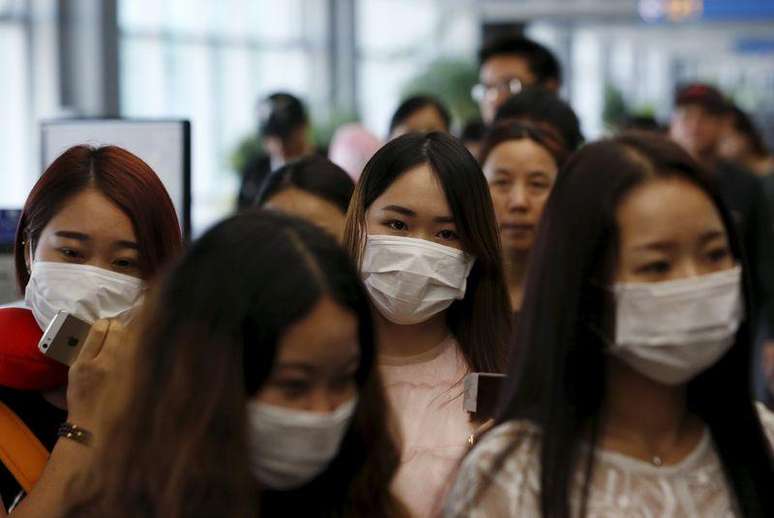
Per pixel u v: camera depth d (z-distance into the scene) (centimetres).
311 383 396
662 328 389
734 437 422
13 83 2700
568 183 410
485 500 403
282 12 3816
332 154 2000
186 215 812
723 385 423
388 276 611
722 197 407
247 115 3612
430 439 587
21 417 564
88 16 2747
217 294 395
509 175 859
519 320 423
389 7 4228
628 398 416
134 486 402
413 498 556
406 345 630
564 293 400
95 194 563
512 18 3077
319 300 391
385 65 4228
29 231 582
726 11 3212
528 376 409
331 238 410
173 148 815
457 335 637
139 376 404
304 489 436
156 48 3212
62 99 2736
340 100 3972
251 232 404
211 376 389
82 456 516
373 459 439
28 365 551
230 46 3541
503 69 1295
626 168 396
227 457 390
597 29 4419
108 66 2766
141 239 566
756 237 1312
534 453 404
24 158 2712
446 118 1367
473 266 630
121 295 563
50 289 559
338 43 4016
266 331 388
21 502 520
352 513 439
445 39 4156
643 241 389
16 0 2694
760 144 1862
